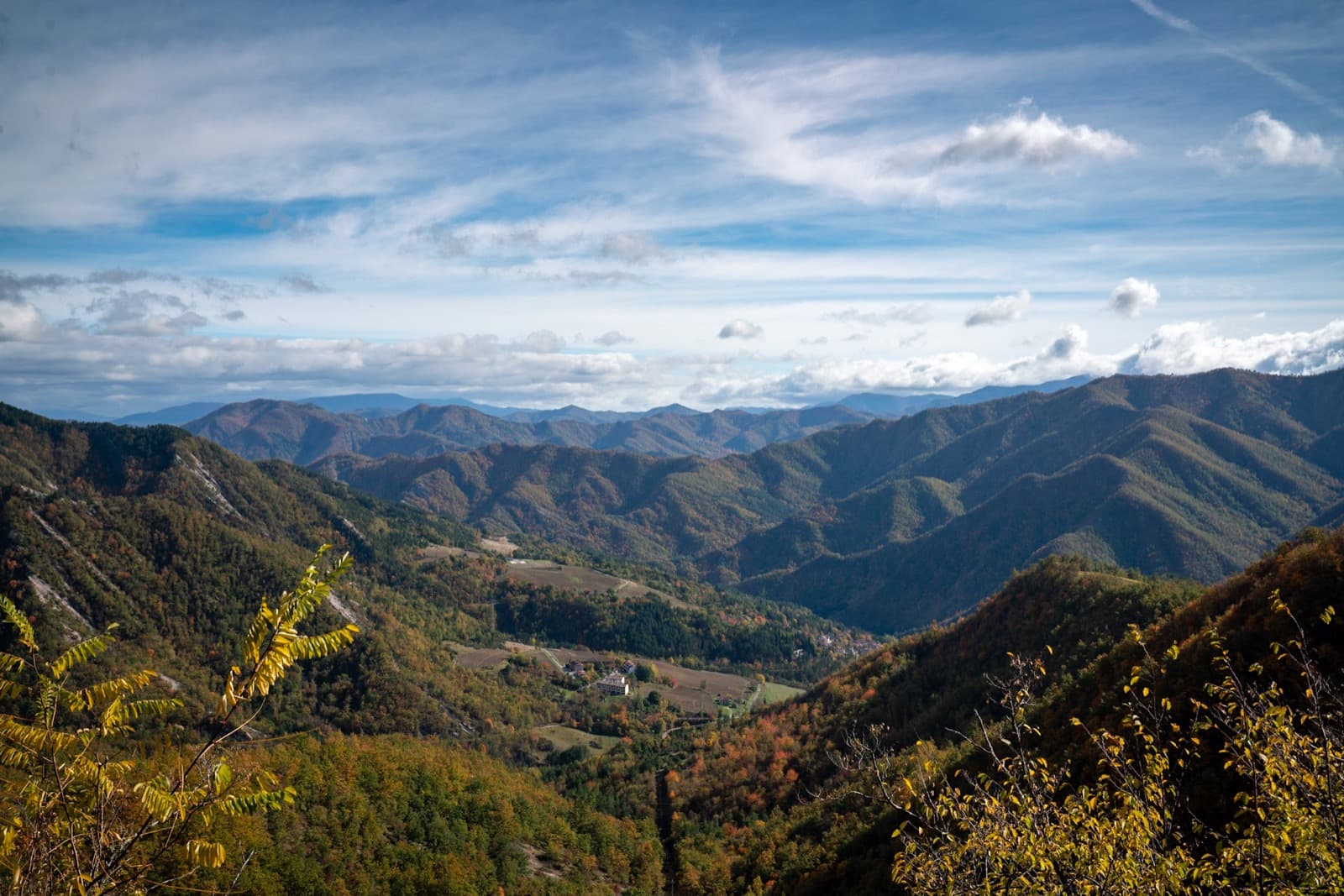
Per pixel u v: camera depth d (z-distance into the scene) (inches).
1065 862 545.6
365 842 2987.2
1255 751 553.3
